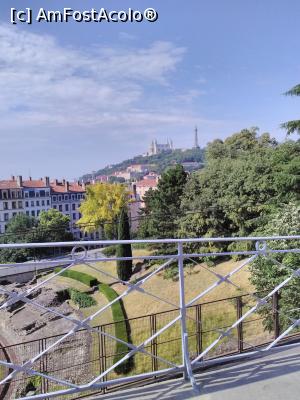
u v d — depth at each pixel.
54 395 2.86
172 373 3.30
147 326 15.45
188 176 32.16
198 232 26.41
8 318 24.33
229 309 13.14
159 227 29.48
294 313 8.34
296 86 17.45
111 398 2.90
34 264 2.62
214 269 24.11
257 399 2.82
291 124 17.92
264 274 11.25
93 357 10.48
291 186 18.39
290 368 3.27
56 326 22.58
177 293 23.02
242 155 33.00
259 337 8.60
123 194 48.66
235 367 3.35
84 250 2.91
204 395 2.90
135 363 7.80
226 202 24.97
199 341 4.88
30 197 78.06
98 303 26.08
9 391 8.00
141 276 28.83
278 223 12.70
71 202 84.00
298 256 10.20
